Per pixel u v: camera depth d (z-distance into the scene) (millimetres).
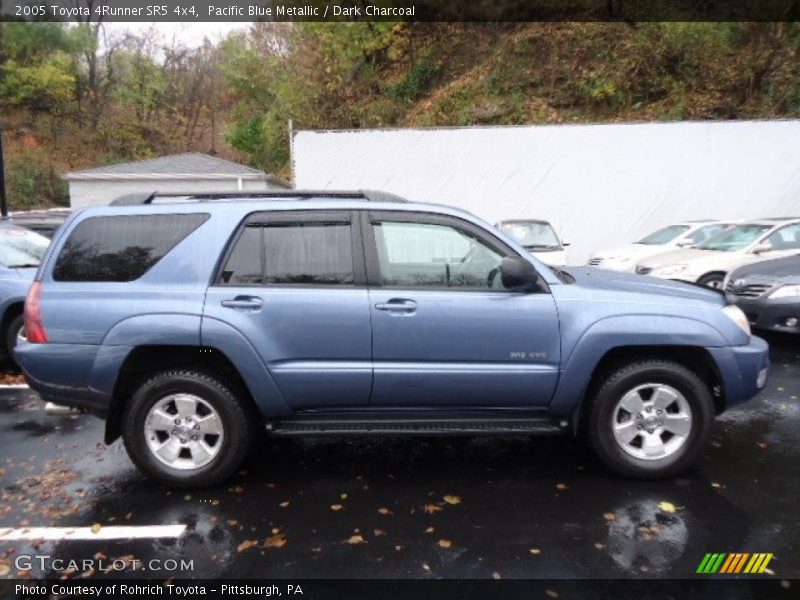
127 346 3494
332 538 3146
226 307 3531
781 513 3352
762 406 5137
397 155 13430
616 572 2828
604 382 3697
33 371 3578
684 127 13031
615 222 13461
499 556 2963
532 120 20047
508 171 13430
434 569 2867
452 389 3623
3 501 3596
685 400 3678
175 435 3676
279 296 3551
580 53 20859
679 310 3662
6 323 6273
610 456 3711
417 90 23672
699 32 19469
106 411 3623
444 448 4340
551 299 3613
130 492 3693
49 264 3631
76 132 34969
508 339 3582
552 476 3850
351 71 24641
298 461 4137
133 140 36062
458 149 13414
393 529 3225
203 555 3006
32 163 29188
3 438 4609
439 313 3564
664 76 19609
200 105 39531
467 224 3725
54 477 3916
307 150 13461
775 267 7301
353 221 3705
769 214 13148
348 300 3561
